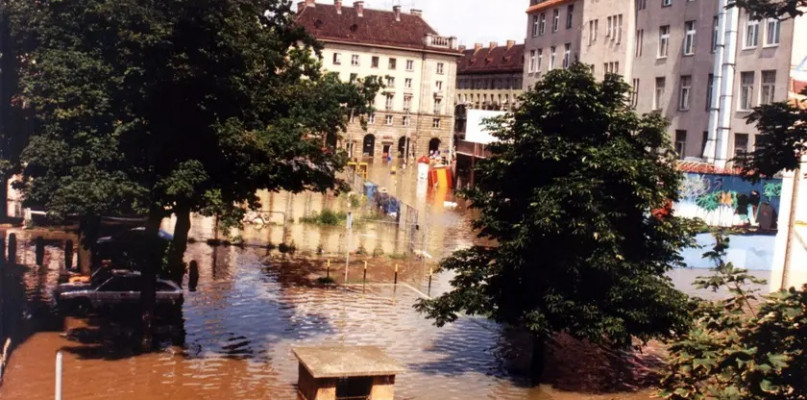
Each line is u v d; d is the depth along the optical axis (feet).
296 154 65.41
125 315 75.31
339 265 107.55
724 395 23.79
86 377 57.67
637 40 155.53
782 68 115.44
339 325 77.20
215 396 55.42
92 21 58.23
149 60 56.24
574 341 77.66
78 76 57.41
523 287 63.21
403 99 331.36
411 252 120.67
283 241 122.31
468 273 64.18
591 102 58.85
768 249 117.60
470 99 355.77
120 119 58.80
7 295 78.18
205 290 88.33
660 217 62.90
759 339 24.85
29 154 57.21
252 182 66.49
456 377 63.57
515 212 63.62
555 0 191.72
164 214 64.85
